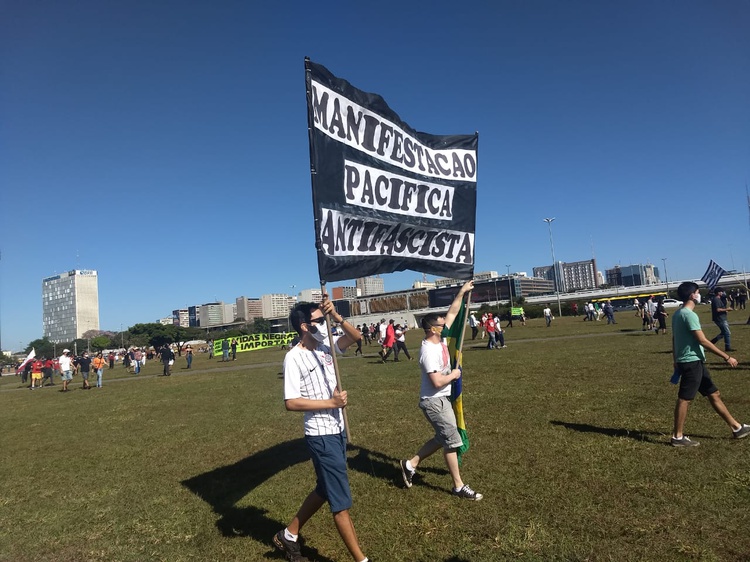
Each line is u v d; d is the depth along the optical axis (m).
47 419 13.50
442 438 5.12
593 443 6.42
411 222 6.09
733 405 7.81
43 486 6.82
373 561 4.00
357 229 5.50
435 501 5.06
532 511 4.61
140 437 9.59
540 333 32.75
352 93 5.62
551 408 8.67
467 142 6.91
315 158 5.16
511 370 14.33
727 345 13.81
